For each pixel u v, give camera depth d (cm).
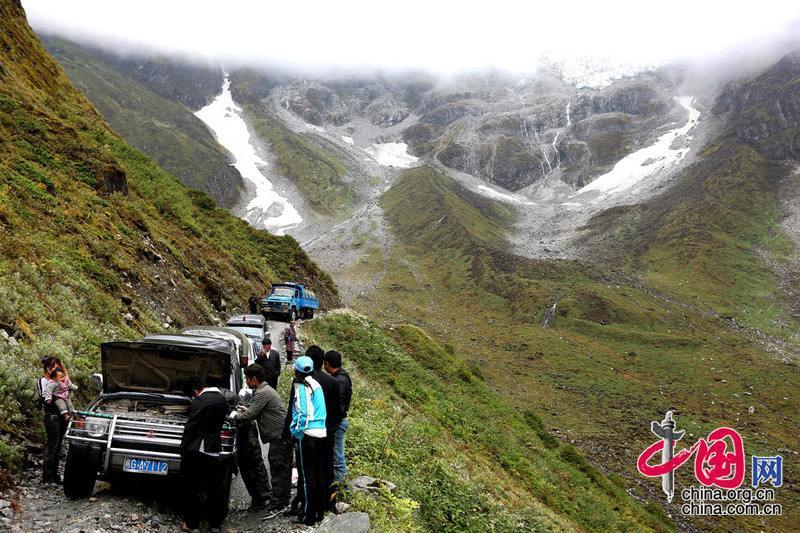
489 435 2914
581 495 3033
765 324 17775
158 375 791
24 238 1536
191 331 1174
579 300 18812
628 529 2908
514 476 2575
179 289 2288
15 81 3031
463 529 912
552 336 16000
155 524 672
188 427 686
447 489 1035
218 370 801
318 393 734
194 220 3666
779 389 12194
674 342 15700
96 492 735
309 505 717
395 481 960
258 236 5181
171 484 713
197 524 691
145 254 2222
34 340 1091
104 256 1864
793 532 6188
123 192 2650
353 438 1127
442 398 3081
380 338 3550
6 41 3484
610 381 12456
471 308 19588
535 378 12425
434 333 16075
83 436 698
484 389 4072
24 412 888
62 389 767
